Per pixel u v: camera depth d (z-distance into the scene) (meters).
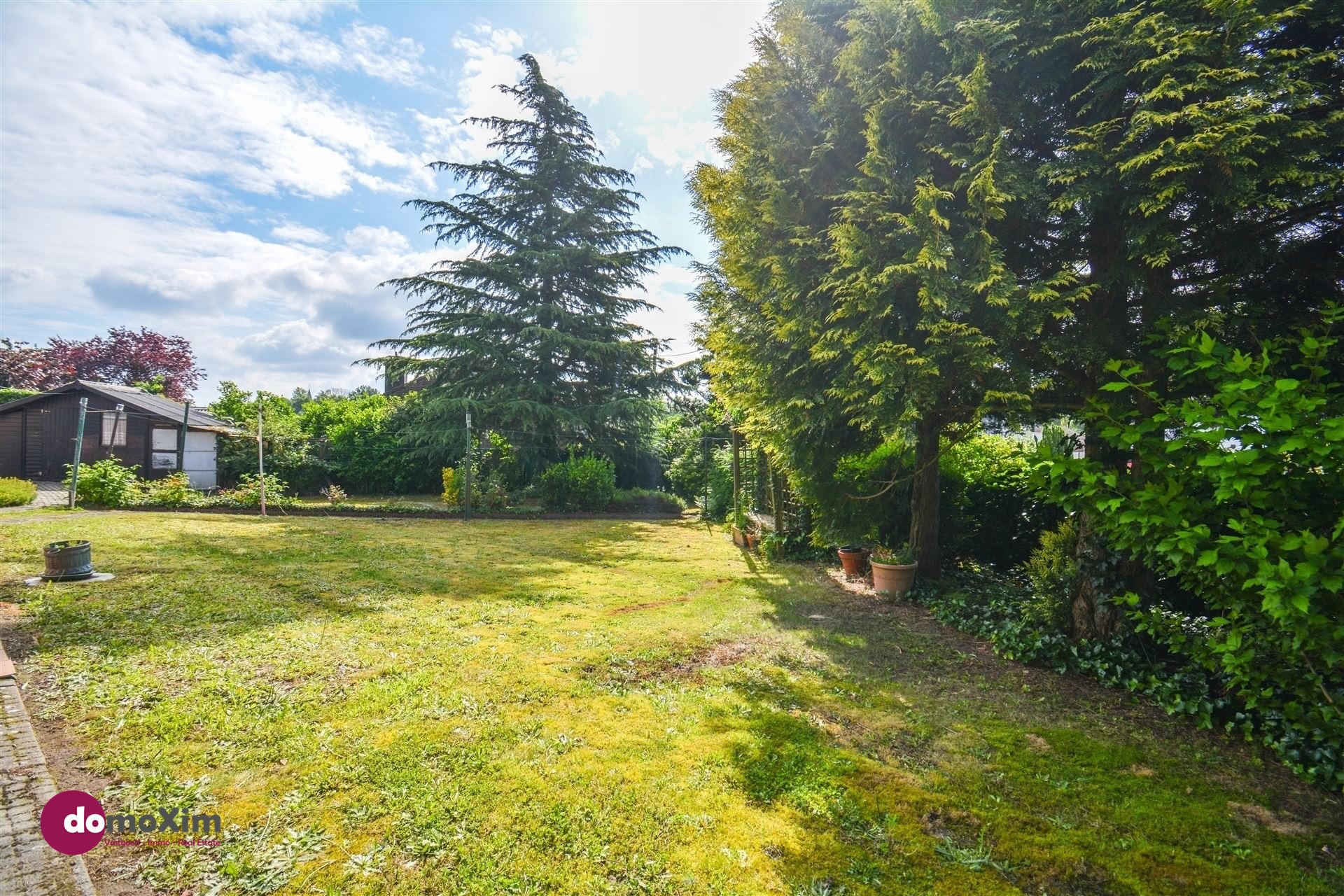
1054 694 4.02
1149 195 3.68
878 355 4.57
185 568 7.12
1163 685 3.83
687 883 2.13
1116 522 3.20
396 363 16.98
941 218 4.28
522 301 18.86
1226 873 2.26
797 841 2.40
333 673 4.02
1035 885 2.18
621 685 4.02
